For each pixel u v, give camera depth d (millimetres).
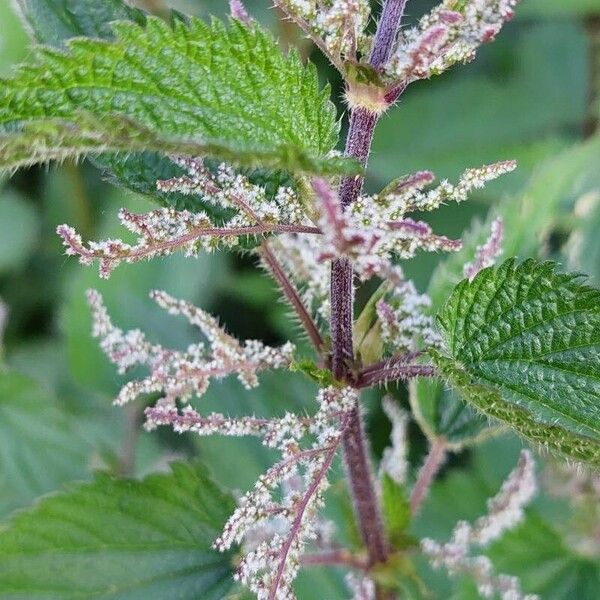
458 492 396
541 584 355
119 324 368
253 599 274
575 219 396
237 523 235
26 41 427
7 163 199
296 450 241
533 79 519
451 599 344
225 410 329
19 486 359
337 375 249
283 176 243
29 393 367
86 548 276
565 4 466
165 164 246
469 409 289
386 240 219
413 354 245
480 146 489
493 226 269
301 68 218
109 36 253
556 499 385
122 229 430
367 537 280
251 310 502
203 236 232
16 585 271
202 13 480
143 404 381
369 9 225
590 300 222
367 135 232
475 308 228
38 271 524
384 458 313
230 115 215
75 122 193
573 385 224
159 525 278
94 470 279
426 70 222
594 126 496
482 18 217
